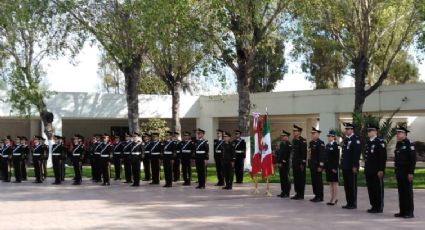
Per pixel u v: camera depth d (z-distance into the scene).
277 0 25.34
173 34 25.77
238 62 26.28
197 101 38.78
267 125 18.42
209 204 15.58
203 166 20.75
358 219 12.59
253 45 25.94
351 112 31.33
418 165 35.03
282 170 17.39
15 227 12.05
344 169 14.60
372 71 35.53
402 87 29.58
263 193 18.53
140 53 29.42
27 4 28.14
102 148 22.52
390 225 11.70
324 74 42.94
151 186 21.66
